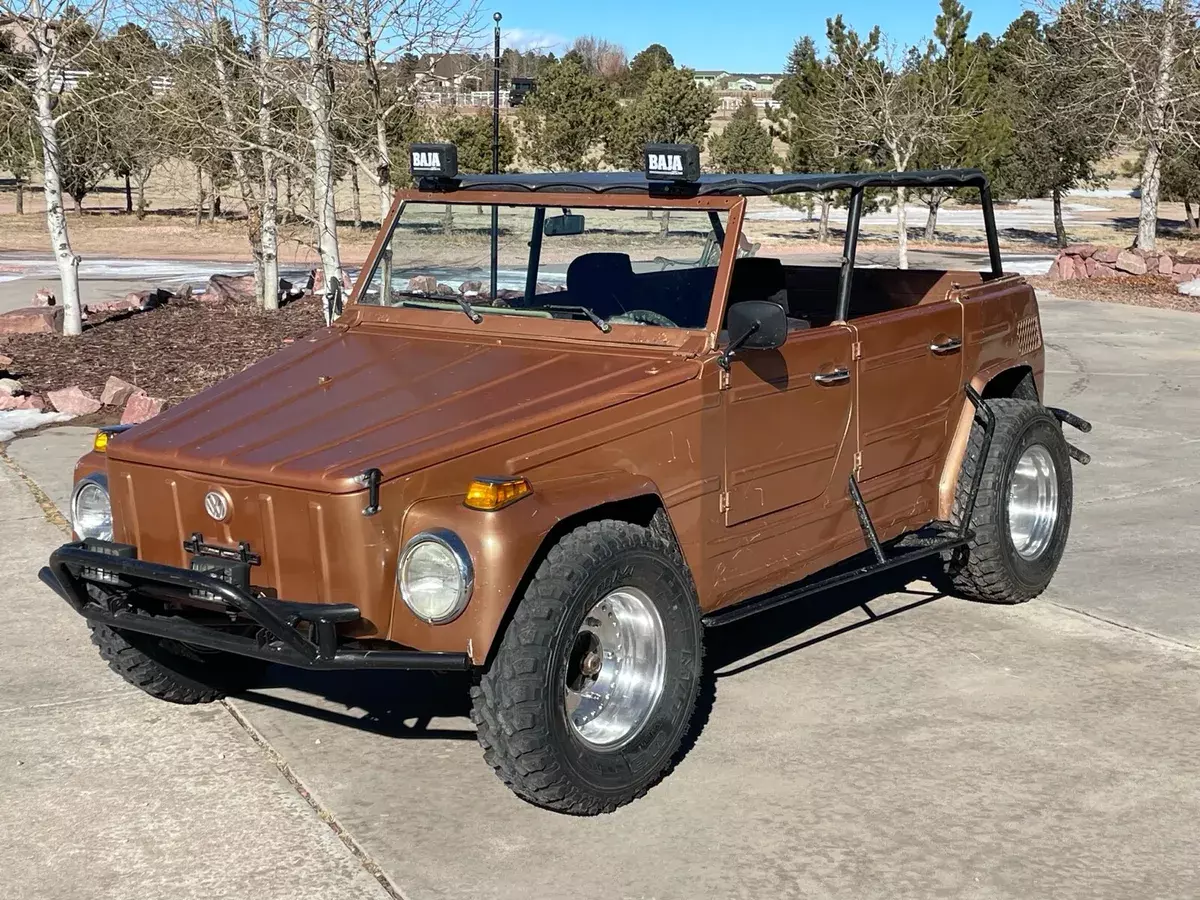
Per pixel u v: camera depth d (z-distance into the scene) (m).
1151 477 8.70
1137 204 56.97
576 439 4.09
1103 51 27.23
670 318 4.61
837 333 5.02
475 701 3.87
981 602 6.18
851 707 4.93
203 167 26.66
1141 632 5.74
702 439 4.45
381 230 5.27
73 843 3.95
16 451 9.47
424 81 12.76
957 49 30.44
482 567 3.65
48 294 19.03
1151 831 3.96
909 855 3.83
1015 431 5.88
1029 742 4.60
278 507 3.87
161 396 11.52
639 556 4.04
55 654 5.57
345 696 5.14
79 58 15.22
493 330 4.85
